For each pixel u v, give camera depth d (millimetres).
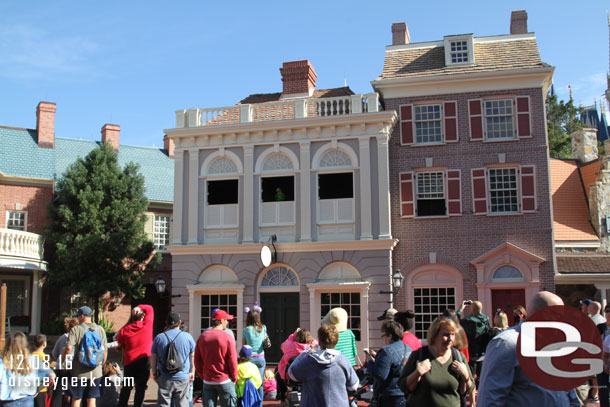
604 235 28094
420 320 25156
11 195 31578
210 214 26594
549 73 25453
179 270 26375
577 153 35875
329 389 7590
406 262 25547
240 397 11719
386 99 26906
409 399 6773
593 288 25969
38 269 29000
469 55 26719
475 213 25391
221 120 27328
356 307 24875
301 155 25828
